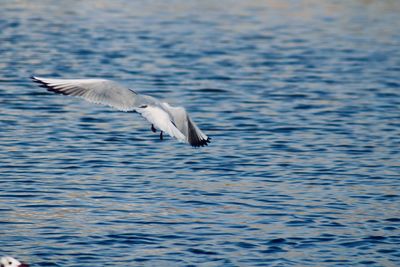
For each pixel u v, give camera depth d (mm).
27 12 39375
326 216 15539
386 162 19375
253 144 20672
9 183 17141
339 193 16984
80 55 30750
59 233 14406
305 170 18562
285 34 36531
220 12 41531
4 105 23984
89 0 43531
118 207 15836
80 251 13625
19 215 15289
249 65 30328
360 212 15828
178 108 9164
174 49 32594
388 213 15797
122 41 33625
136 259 13328
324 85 27609
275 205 16125
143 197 16438
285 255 13648
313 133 21859
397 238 14508
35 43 32531
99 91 8961
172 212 15586
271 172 18344
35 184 17125
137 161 19016
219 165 18797
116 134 21375
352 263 13375
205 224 14984
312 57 32094
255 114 23656
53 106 24094
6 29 35031
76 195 16484
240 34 36188
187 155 19594
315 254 13734
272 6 43656
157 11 41156
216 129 22016
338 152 20125
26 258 13281
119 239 14180
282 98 25672
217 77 28188
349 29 38094
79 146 20141
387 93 26672
